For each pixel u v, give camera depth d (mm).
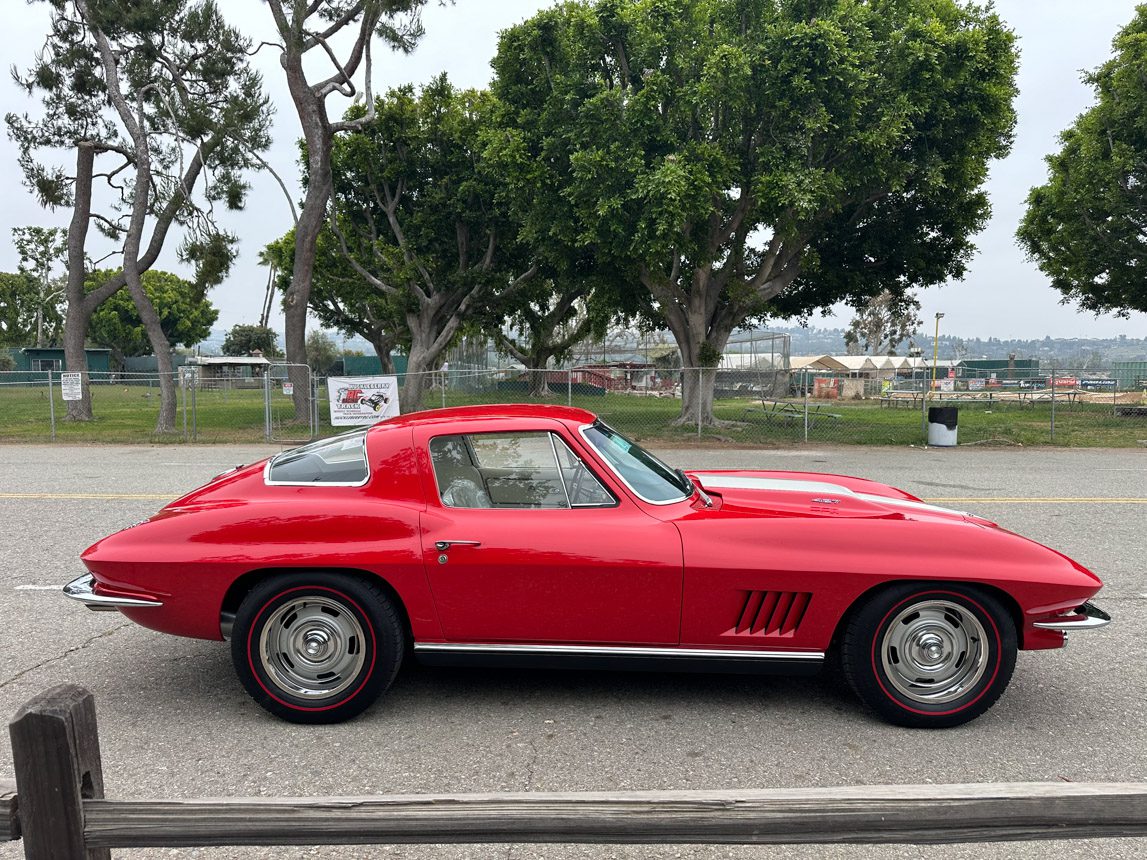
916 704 3742
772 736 3705
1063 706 4078
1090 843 2908
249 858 2814
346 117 27000
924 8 18562
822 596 3672
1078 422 24391
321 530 3797
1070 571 3656
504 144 19203
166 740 3684
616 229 17469
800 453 16266
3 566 6723
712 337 22406
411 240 27453
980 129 18500
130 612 3908
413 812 1709
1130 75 23094
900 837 1709
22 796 1639
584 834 1703
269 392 18922
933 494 10547
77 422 23812
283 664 3848
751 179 18297
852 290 24359
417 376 25188
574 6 18719
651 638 3773
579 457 3949
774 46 16781
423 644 3834
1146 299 26672
